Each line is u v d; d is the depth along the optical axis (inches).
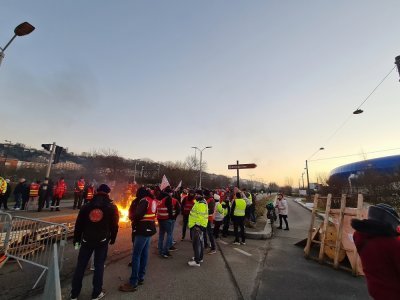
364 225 90.4
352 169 1839.3
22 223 235.0
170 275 225.5
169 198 287.3
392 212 95.5
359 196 262.2
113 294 182.1
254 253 316.8
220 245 354.0
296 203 1636.3
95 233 171.0
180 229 478.3
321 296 192.9
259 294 193.5
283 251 329.7
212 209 319.6
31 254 235.0
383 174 873.5
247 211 507.2
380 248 84.7
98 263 173.3
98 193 182.4
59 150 670.5
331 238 279.9
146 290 191.6
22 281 195.2
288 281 222.7
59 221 392.2
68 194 1280.8
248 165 687.1
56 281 120.1
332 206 609.3
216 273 236.2
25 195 641.0
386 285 81.4
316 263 278.1
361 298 190.5
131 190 733.3
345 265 263.7
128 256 273.4
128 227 448.8
